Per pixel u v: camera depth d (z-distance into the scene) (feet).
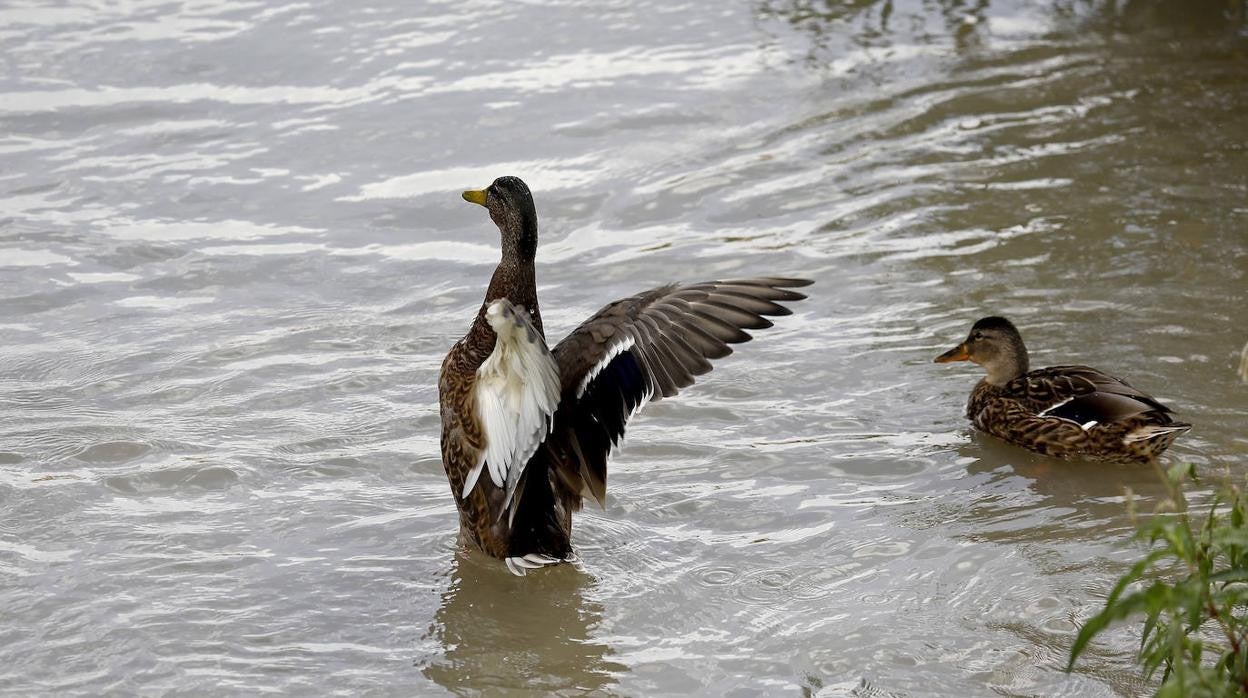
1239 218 49.21
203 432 37.99
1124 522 33.71
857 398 40.19
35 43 65.46
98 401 39.50
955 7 70.90
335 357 42.32
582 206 52.39
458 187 53.83
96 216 51.31
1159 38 66.54
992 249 48.19
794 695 27.43
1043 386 37.83
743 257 48.44
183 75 62.80
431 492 35.70
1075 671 27.76
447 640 29.68
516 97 60.80
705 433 38.37
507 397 28.27
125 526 33.50
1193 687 22.56
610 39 66.80
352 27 67.87
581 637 29.78
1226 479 26.20
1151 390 38.99
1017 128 57.52
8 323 43.96
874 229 50.06
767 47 65.92
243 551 32.73
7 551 32.24
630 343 29.14
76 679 27.89
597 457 30.48
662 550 33.06
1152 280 45.39
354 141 57.31
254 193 53.31
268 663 28.68
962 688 27.40
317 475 36.19
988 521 33.94
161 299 45.85
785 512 34.60
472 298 46.32
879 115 59.06
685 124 58.49
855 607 30.45
